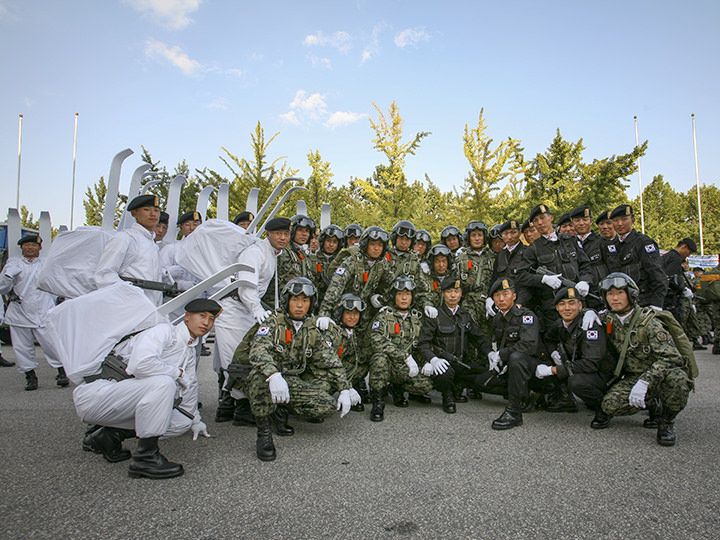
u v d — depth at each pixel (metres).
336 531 2.39
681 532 2.36
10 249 6.23
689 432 4.04
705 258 19.61
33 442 3.85
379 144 17.02
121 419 3.19
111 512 2.61
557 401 4.84
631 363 4.10
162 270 5.02
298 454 3.55
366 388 5.36
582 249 5.62
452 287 5.21
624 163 15.83
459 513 2.58
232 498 2.79
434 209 18.94
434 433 4.08
